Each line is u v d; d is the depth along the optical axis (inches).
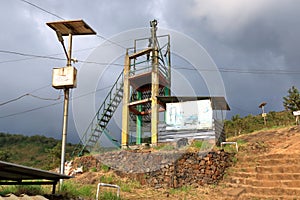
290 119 818.2
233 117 971.3
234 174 416.2
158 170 414.6
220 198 340.2
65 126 329.4
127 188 376.2
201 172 414.3
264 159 421.4
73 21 334.3
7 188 265.7
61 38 342.0
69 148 683.4
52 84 335.0
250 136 654.5
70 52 346.6
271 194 332.8
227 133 841.5
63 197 265.6
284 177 354.3
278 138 569.6
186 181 406.0
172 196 354.3
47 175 215.5
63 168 317.4
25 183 233.9
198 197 347.6
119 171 444.8
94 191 343.6
